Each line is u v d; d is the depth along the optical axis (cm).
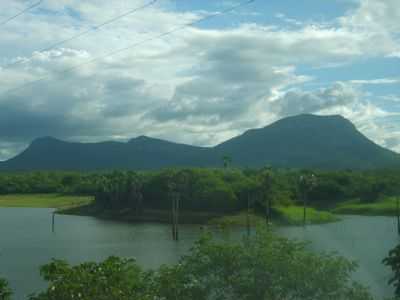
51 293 1552
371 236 9562
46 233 11694
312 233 10394
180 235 11169
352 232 10375
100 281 1586
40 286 5797
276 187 14900
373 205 15212
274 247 1731
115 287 1577
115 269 1661
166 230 12231
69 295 1533
